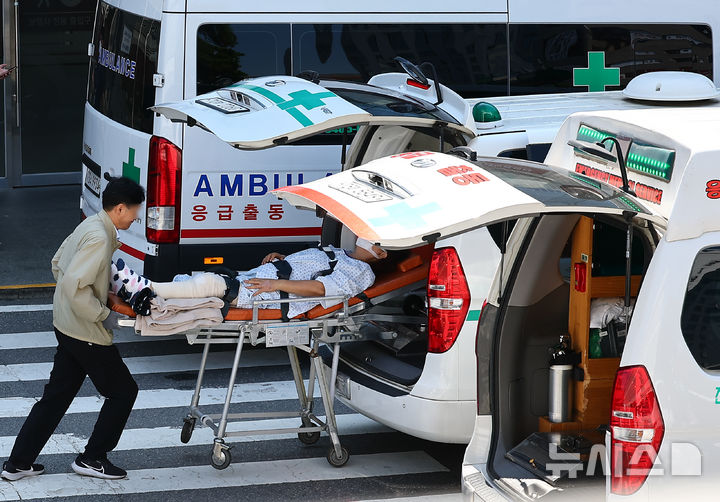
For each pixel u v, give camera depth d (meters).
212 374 11.96
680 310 6.00
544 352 7.70
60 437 9.91
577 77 13.20
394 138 10.39
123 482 8.91
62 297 8.57
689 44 13.61
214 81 11.73
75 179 21.17
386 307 9.84
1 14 19.88
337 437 9.20
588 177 6.99
